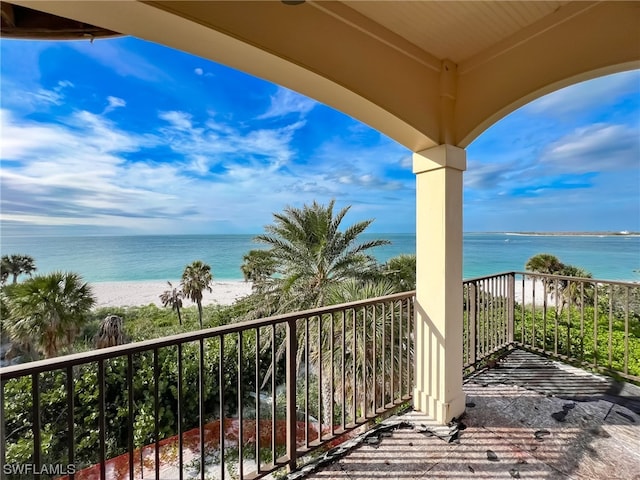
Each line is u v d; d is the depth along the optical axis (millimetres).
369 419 2332
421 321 2508
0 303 8328
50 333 8484
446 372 2354
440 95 2336
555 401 2641
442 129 2328
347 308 2213
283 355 7348
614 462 1940
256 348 1805
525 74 2004
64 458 6562
